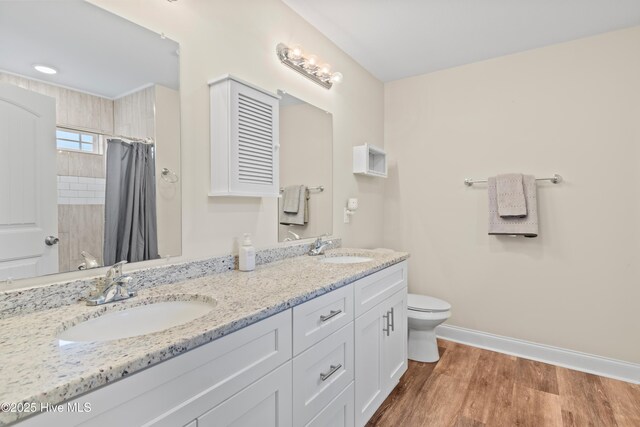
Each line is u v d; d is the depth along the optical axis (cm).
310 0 183
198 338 76
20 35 94
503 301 253
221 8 151
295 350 109
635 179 208
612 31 214
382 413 175
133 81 120
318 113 216
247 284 124
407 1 184
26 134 95
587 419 170
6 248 91
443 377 212
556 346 233
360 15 198
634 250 209
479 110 261
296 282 128
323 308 124
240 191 144
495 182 245
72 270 104
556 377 212
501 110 253
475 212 264
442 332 278
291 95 192
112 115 114
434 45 235
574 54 226
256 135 153
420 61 261
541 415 173
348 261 206
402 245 298
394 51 244
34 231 96
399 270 199
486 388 199
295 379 109
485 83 259
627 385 203
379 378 172
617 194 214
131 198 119
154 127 126
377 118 293
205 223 144
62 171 102
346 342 139
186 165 137
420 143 288
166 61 130
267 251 173
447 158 276
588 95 222
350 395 143
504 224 241
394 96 301
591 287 222
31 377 57
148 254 123
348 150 249
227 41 154
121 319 100
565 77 229
